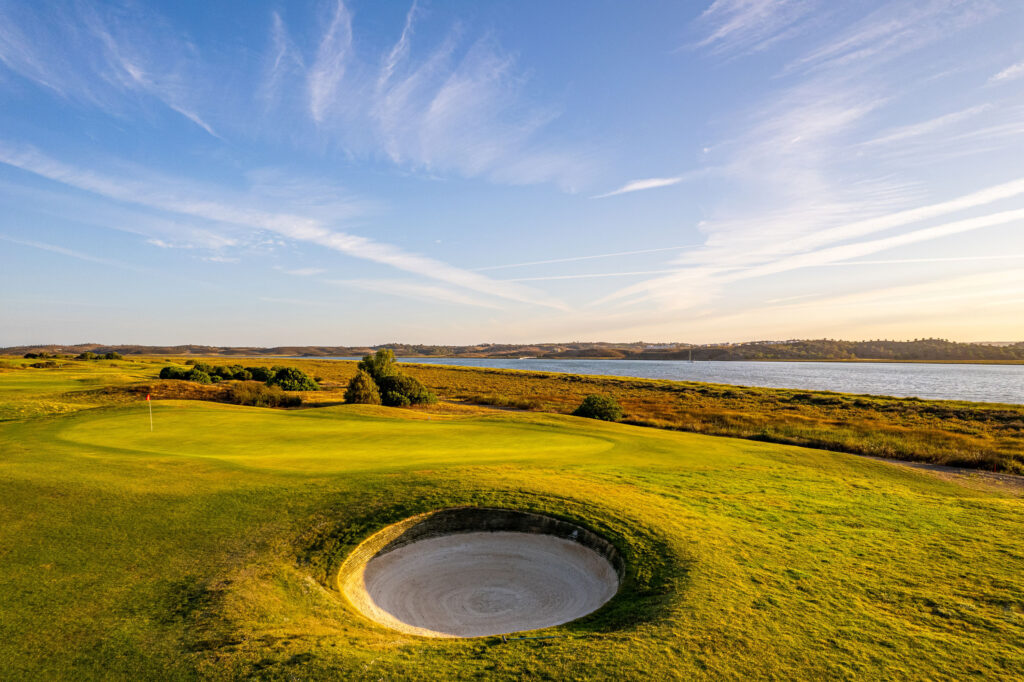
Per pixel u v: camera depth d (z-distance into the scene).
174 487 11.81
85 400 28.89
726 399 50.66
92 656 6.36
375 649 6.77
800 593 8.08
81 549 8.91
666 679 5.96
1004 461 21.00
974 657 6.49
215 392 32.97
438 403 40.78
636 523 10.58
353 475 12.79
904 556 9.73
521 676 6.09
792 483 15.31
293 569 8.81
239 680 5.98
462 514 10.95
